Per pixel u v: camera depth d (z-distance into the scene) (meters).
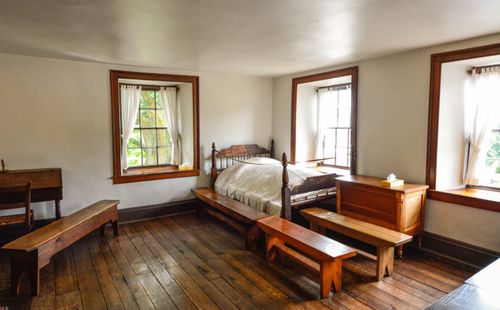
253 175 4.63
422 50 3.52
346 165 5.09
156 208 4.91
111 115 4.49
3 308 2.53
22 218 3.48
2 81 3.81
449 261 3.35
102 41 3.20
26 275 3.08
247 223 3.62
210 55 3.88
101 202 4.13
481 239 3.15
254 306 2.54
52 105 4.11
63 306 2.56
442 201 3.43
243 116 5.57
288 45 3.38
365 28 2.77
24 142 3.98
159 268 3.22
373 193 3.58
